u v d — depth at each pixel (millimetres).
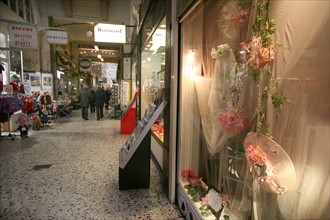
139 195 2498
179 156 2318
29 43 4734
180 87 2275
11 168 3252
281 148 1062
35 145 4566
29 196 2432
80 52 16453
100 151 4176
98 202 2324
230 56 1630
